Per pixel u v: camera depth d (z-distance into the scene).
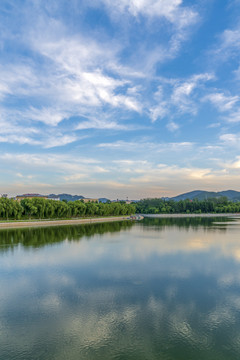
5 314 20.03
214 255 40.66
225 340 16.30
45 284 26.94
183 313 20.08
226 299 22.88
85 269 32.59
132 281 27.86
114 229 83.25
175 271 31.62
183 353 15.01
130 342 16.12
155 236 64.50
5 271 31.81
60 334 17.11
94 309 20.84
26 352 15.16
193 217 178.00
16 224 92.44
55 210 114.75
